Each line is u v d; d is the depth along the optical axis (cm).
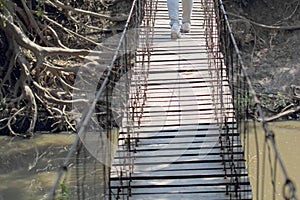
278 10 1909
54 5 1620
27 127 1459
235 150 639
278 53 1784
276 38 1830
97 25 1783
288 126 1505
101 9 1841
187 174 619
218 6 898
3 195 1131
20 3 1619
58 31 1691
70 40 1688
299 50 1791
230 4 1930
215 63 830
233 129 647
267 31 1844
